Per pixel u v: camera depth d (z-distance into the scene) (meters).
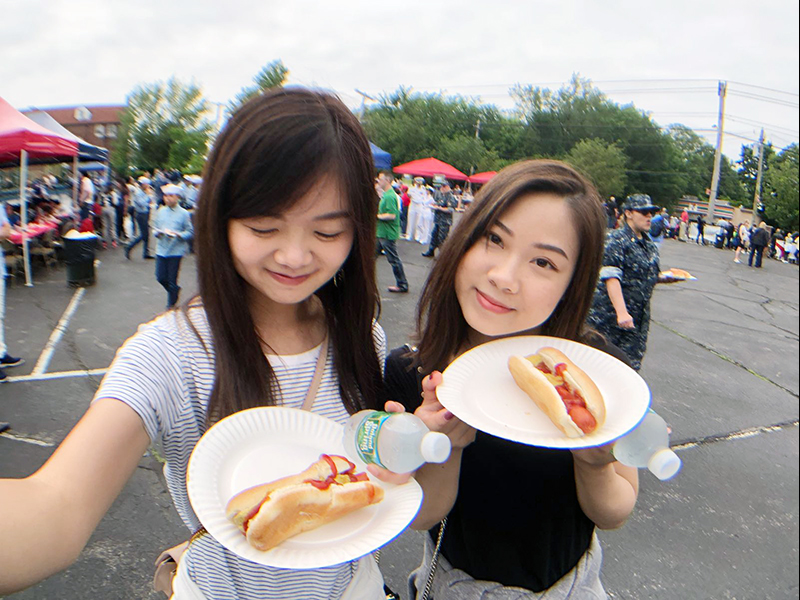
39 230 10.02
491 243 1.20
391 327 7.17
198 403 1.07
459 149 62.94
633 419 0.98
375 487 1.00
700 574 3.03
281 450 1.04
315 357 1.24
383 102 69.81
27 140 9.27
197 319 1.11
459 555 1.40
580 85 73.06
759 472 4.20
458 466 1.25
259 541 0.87
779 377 6.63
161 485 3.37
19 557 0.70
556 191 1.16
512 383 1.18
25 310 7.39
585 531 1.39
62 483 0.79
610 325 4.18
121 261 11.79
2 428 3.98
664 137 72.31
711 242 35.22
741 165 82.19
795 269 22.11
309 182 0.98
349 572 1.24
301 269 1.05
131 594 2.58
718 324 9.39
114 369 0.98
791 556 3.23
